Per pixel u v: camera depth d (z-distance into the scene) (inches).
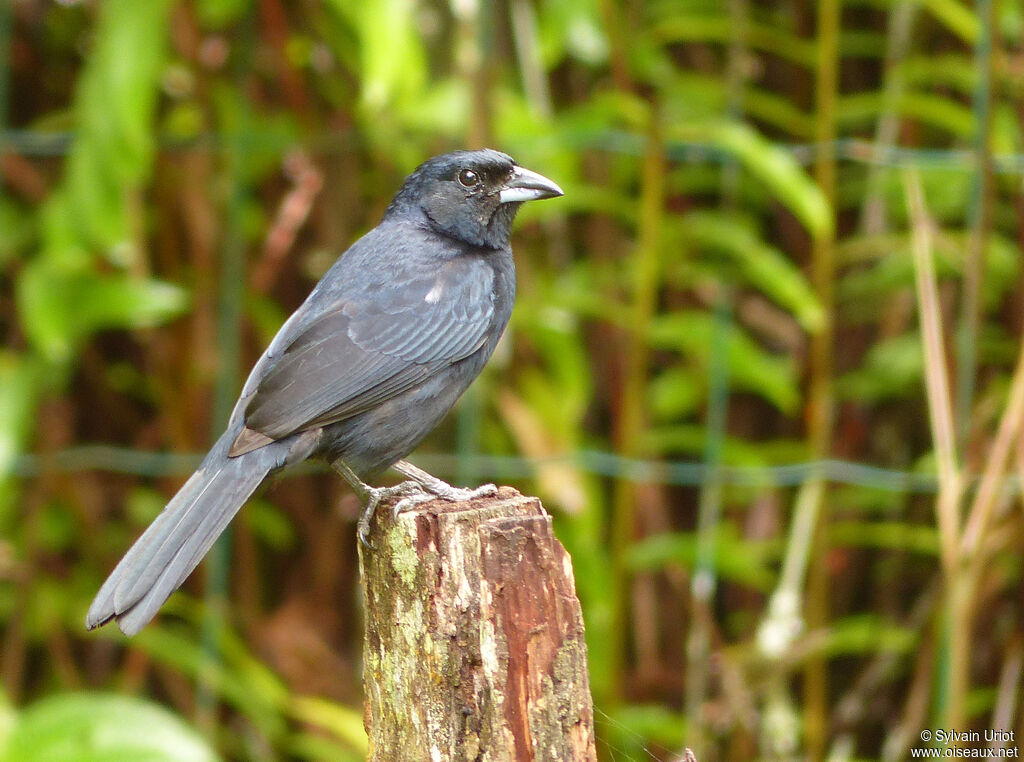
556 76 462.9
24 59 436.8
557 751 248.4
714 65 468.4
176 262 423.8
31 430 423.2
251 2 401.7
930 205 432.5
